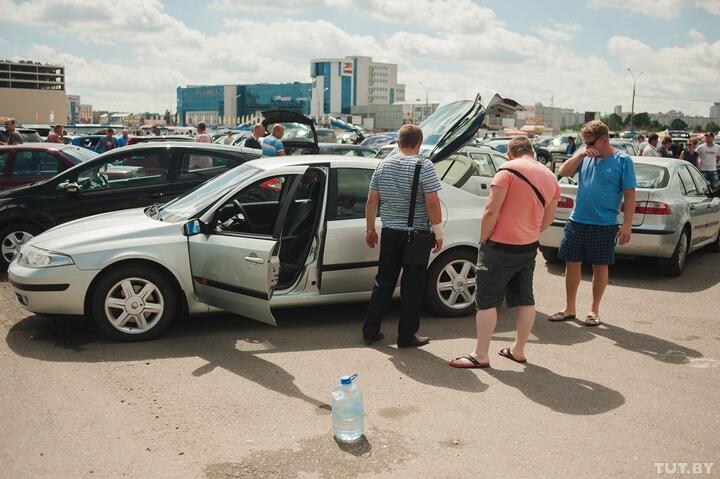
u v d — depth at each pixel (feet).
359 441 12.30
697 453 12.07
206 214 18.06
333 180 19.10
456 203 20.62
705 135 47.42
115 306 17.56
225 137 85.61
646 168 28.19
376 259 19.29
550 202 15.98
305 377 15.47
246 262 16.97
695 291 25.29
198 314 19.80
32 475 10.87
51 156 32.14
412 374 15.81
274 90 642.63
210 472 11.10
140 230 17.87
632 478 11.15
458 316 20.67
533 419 13.38
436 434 12.65
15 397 13.99
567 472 11.30
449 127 23.06
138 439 12.23
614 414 13.70
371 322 17.92
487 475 11.14
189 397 14.19
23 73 544.21
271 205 20.76
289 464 11.41
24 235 26.21
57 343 17.62
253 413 13.44
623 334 19.54
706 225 30.73
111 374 15.42
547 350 17.92
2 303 21.61
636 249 26.68
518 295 16.35
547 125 586.86
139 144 27.66
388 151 41.06
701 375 16.12
